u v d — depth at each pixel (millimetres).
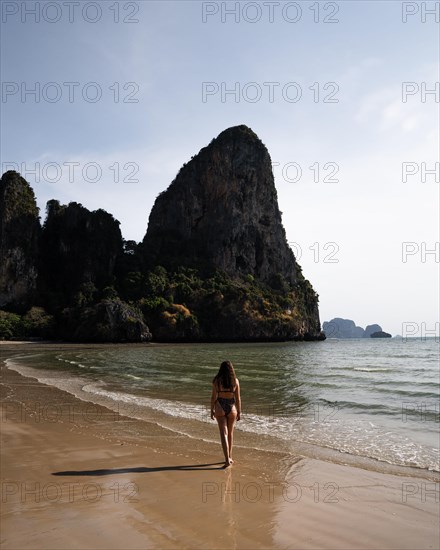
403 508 5340
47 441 8461
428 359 40688
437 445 8656
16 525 4547
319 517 4996
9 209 100688
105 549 4047
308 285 132000
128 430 9664
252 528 4637
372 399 14828
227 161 126625
